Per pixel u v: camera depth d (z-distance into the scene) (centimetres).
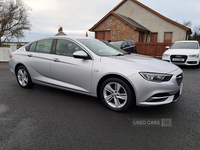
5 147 210
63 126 263
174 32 1867
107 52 370
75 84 358
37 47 433
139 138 231
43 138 230
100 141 224
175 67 325
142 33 1894
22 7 1703
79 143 219
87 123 273
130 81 284
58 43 395
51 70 390
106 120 283
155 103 280
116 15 1723
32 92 436
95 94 333
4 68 870
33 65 423
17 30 1691
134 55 394
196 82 548
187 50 838
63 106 344
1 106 343
